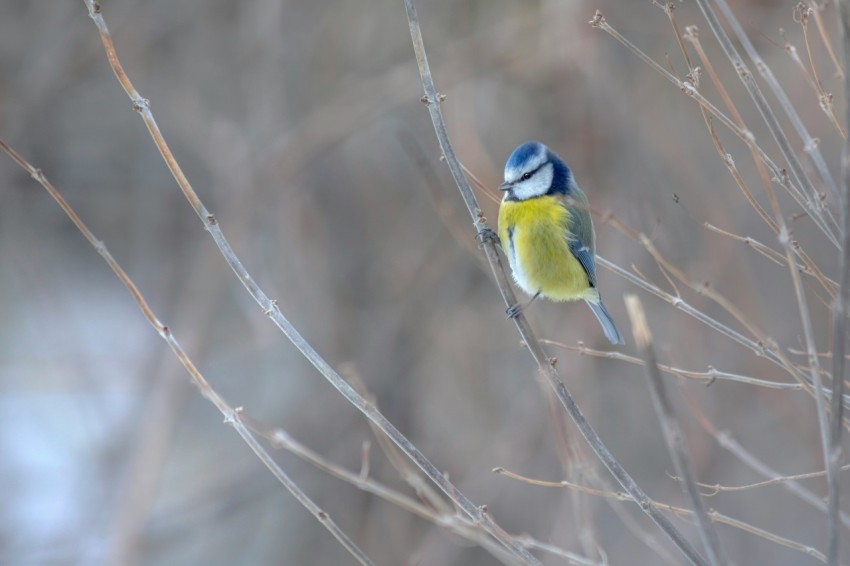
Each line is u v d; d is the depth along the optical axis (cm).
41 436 1572
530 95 1412
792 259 473
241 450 1558
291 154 1450
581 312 1293
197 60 1622
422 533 1354
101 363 1633
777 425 1252
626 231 767
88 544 1416
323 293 1499
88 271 1825
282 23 1541
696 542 1233
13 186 1662
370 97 1427
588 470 745
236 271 574
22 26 1616
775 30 1174
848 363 615
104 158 1711
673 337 1226
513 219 803
